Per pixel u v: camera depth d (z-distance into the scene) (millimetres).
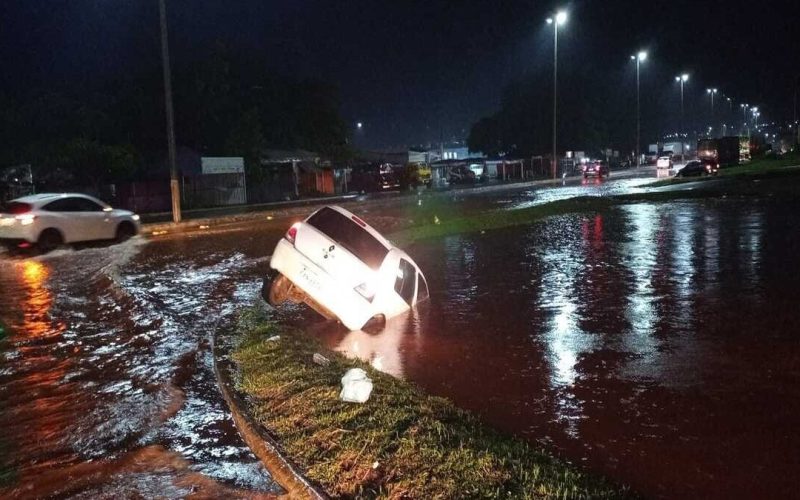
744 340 8570
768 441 5617
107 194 35562
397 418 5680
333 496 4688
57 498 4973
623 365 7691
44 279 14227
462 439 5234
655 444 5586
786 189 35344
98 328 10008
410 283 10586
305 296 10117
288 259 9430
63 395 7156
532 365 7762
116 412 6668
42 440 6012
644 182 54188
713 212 25781
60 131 43094
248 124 47406
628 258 15609
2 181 33000
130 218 20969
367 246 9734
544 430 5895
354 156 61812
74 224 19047
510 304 11070
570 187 50312
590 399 6637
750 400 6535
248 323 9617
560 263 15203
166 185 37812
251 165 45250
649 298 11203
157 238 21891
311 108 59094
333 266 9250
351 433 5457
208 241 20922
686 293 11492
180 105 47688
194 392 7246
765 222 21906
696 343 8500
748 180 44500
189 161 41406
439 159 97375
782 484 4906
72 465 5516
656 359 7887
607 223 23406
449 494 4453
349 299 9219
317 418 5855
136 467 5473
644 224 22672
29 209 18203
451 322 9914
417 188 57594
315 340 8727
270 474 5301
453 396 6766
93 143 37125
